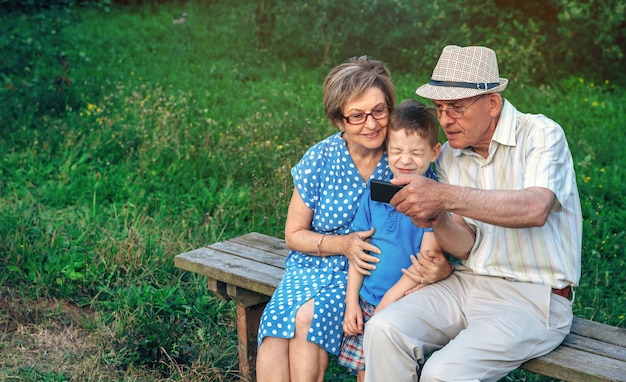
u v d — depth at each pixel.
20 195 5.56
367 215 3.08
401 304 2.90
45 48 9.12
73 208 5.39
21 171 5.93
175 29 11.62
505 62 9.38
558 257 2.82
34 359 3.74
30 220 4.96
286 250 3.73
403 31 9.77
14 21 10.12
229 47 10.67
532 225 2.62
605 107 8.05
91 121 6.95
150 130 6.62
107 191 5.65
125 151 6.31
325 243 3.10
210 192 5.57
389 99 2.96
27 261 4.50
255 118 7.20
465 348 2.71
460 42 9.66
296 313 2.95
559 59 9.76
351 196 3.11
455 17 10.09
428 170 3.04
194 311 4.12
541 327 2.77
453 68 2.81
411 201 2.59
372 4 9.46
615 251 4.94
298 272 3.17
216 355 3.81
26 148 6.39
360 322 2.97
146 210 5.32
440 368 2.67
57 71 8.63
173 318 4.00
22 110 7.15
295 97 8.26
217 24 12.09
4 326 3.99
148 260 4.54
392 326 2.78
